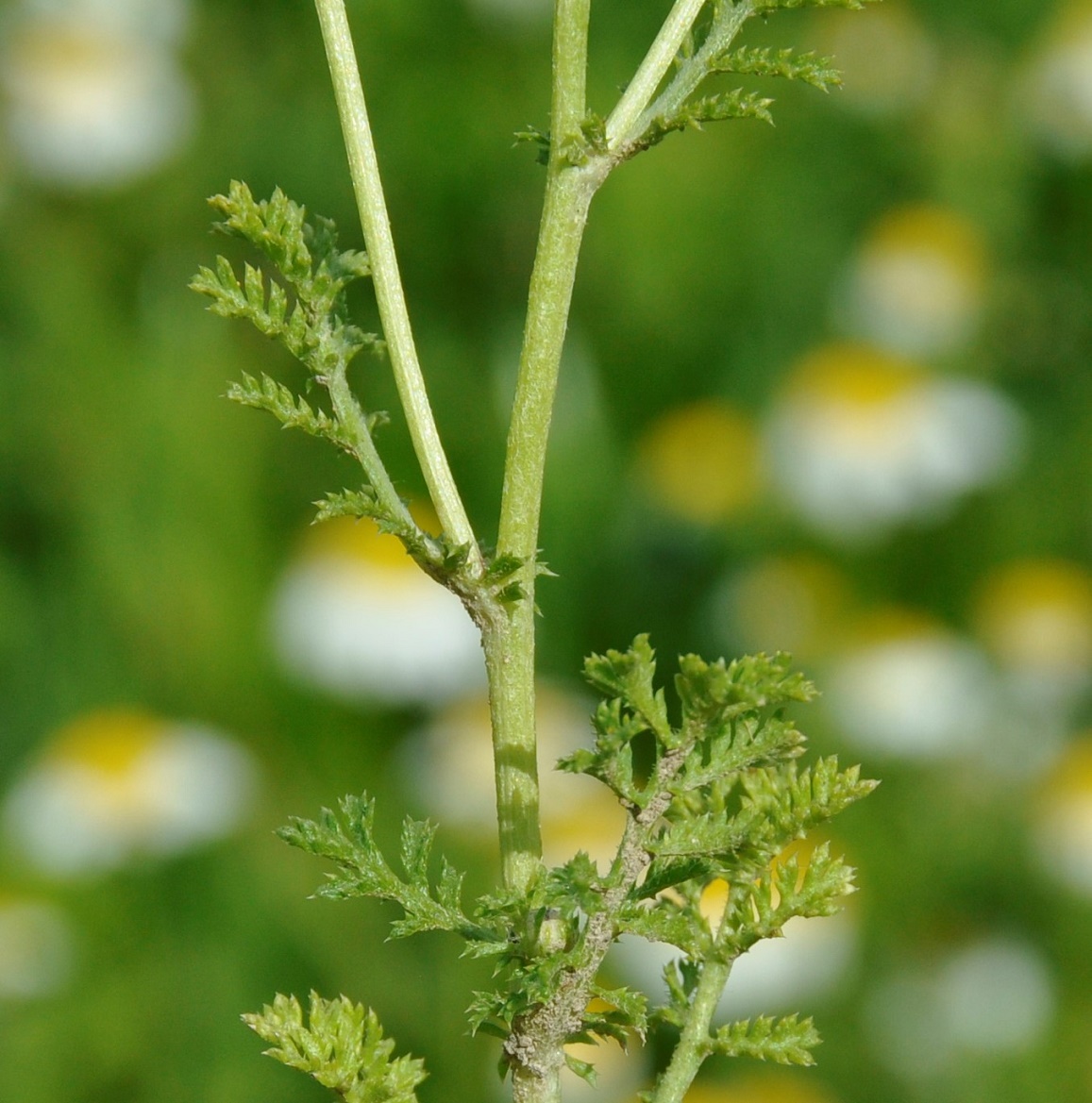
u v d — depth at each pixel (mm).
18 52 969
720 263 950
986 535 953
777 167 971
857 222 987
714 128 963
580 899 372
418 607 901
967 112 994
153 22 975
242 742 910
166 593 900
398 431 910
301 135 944
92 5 976
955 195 985
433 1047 801
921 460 945
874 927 855
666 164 945
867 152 987
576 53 381
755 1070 803
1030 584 942
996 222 992
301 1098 824
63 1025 819
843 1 386
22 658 911
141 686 906
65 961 836
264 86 969
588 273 947
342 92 387
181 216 958
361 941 830
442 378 920
